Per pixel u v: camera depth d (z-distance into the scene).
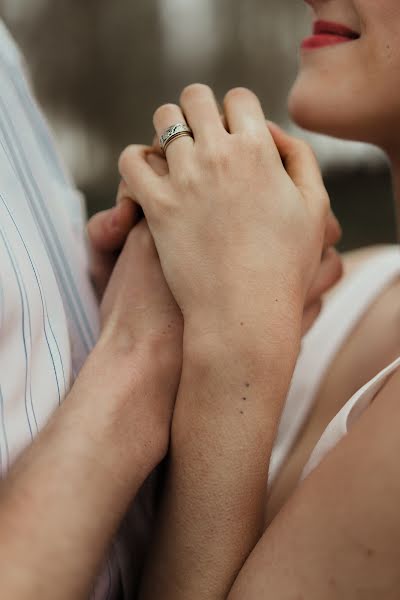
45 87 1.84
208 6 1.83
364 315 0.65
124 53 1.85
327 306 0.65
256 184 0.49
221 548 0.47
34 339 0.46
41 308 0.46
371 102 0.55
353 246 1.67
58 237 0.55
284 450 0.59
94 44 1.83
